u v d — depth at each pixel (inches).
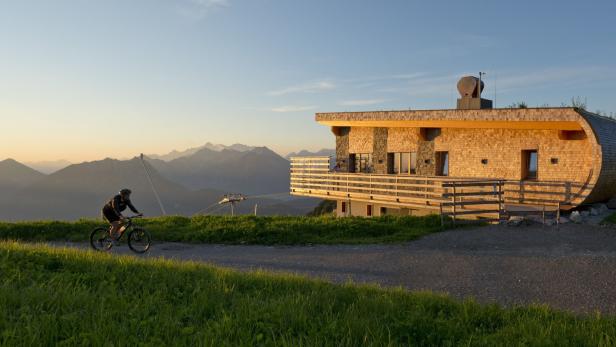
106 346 169.5
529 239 580.1
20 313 207.3
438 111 880.9
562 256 479.2
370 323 215.0
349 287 309.9
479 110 812.6
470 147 923.4
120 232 546.9
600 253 490.9
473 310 259.6
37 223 690.8
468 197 831.7
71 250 408.2
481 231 639.8
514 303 313.4
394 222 706.2
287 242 605.3
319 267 456.8
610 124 783.7
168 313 221.3
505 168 866.1
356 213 1141.1
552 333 217.5
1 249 354.9
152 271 322.0
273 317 219.3
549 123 743.1
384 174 1025.5
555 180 796.0
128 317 212.8
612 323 240.4
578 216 680.4
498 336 214.4
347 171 1185.4
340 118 1074.7
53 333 182.4
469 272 426.9
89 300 231.9
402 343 199.9
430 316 242.4
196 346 176.7
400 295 294.5
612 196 788.6
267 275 344.5
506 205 796.0
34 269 300.4
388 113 972.6
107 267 330.3
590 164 749.3
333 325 205.3
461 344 202.5
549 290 363.3
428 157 1003.3
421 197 941.8
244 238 624.7
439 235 626.2
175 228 688.4
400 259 488.7
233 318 218.8
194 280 308.0
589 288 365.1
